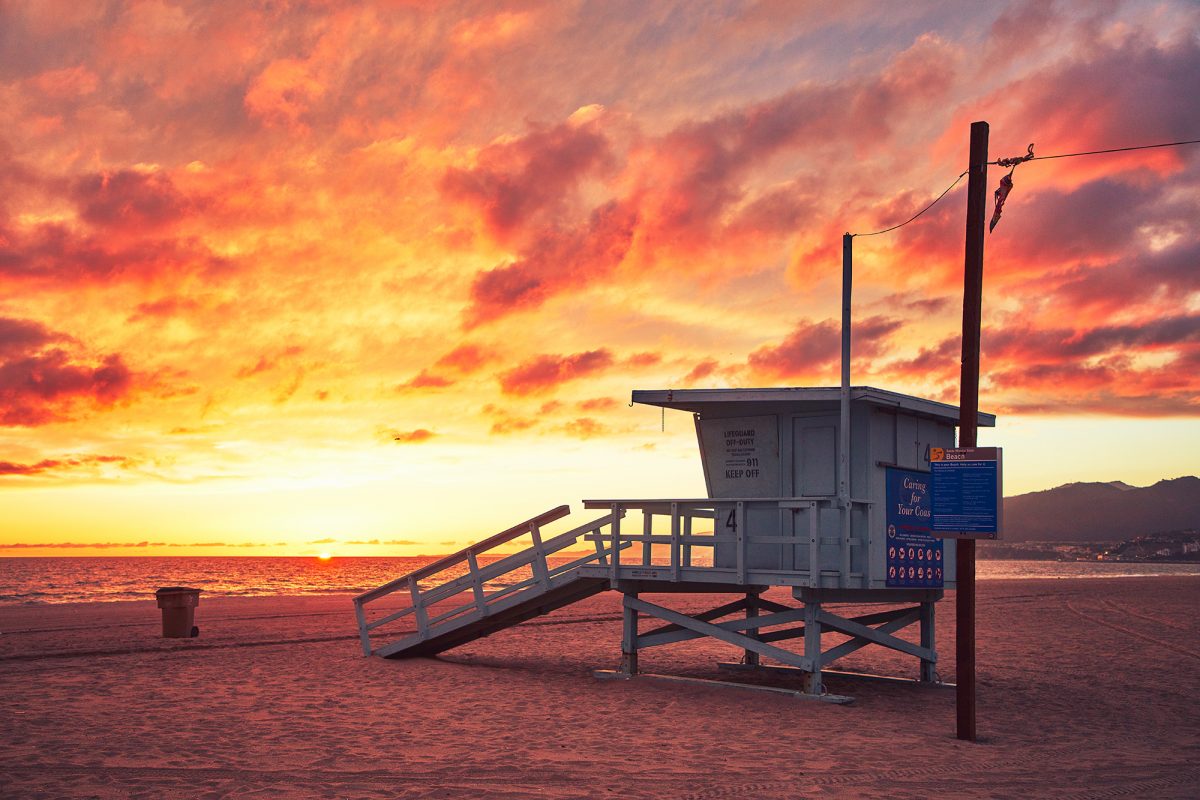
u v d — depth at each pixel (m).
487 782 7.70
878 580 12.67
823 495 13.13
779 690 12.55
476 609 15.30
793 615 12.73
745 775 8.09
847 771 8.31
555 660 16.38
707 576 12.91
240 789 7.36
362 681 13.24
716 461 14.17
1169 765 8.88
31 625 22.77
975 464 9.99
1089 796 7.64
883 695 12.98
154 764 8.12
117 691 12.12
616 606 29.11
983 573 120.94
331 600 37.75
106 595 59.06
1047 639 21.22
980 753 9.23
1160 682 14.65
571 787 7.58
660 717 10.83
